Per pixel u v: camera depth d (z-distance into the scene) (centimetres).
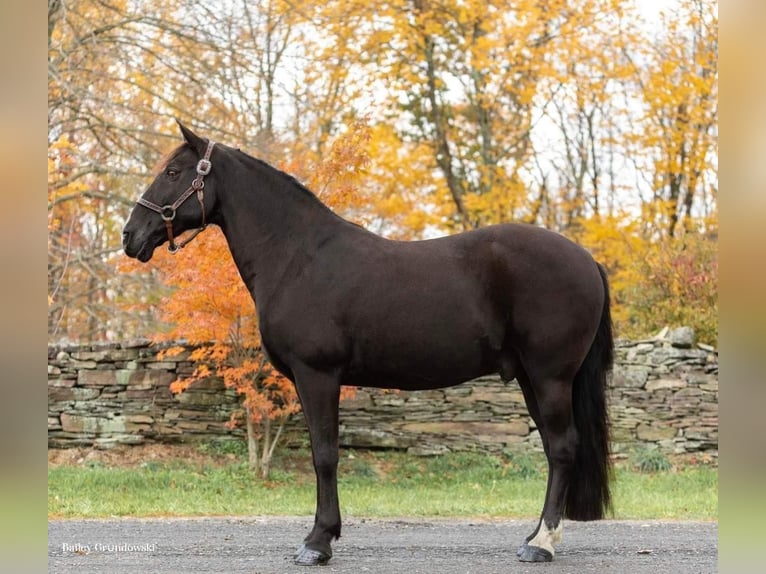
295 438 1054
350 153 902
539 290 486
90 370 1055
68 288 1382
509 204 1620
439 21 1680
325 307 493
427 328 487
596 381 508
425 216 1612
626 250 1520
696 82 1517
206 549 559
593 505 503
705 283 1209
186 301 886
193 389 1046
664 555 536
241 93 1193
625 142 1666
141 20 1100
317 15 1355
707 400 1069
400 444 1062
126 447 1037
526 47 1595
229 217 521
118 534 630
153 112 1072
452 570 479
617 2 1576
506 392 1069
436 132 1834
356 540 605
